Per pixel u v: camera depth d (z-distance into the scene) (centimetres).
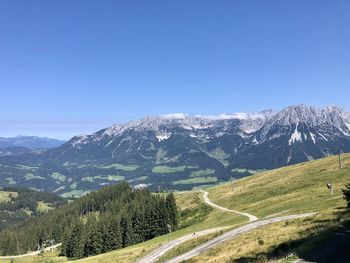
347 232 3878
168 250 9750
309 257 3192
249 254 5084
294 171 18288
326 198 9656
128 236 18825
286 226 6525
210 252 6781
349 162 16062
